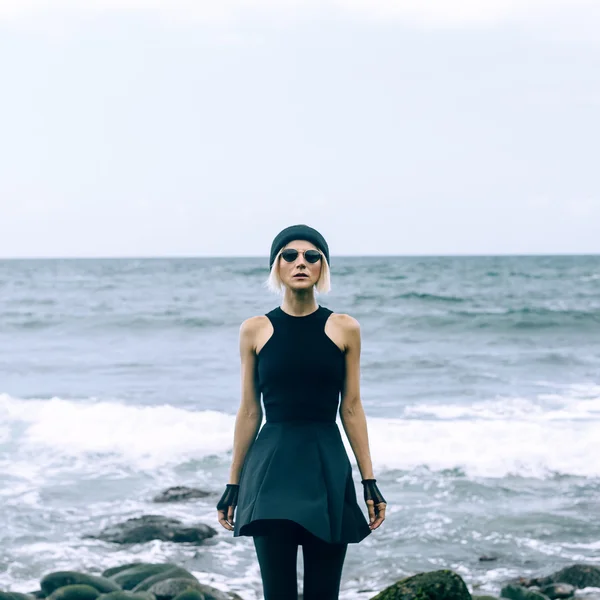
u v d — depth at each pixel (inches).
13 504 466.3
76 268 3868.1
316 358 147.6
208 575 372.2
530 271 3144.7
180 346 1268.5
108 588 337.4
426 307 1670.8
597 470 534.9
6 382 951.6
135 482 513.7
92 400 818.2
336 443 149.3
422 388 873.5
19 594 323.9
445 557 390.9
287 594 146.6
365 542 409.7
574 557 390.3
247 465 149.9
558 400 792.9
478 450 583.8
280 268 150.0
